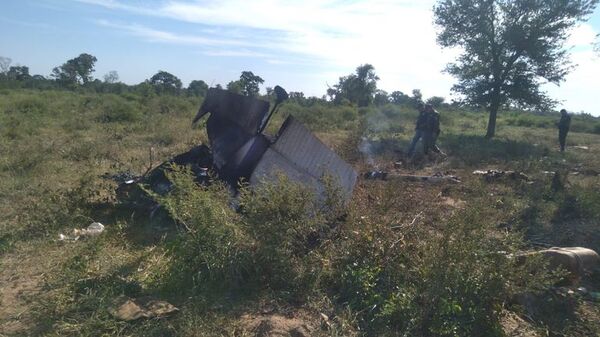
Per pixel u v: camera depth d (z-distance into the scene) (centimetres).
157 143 1154
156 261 430
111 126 1455
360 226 432
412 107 3262
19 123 1298
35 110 1714
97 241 453
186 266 396
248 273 394
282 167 523
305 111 2252
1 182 679
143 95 2894
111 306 339
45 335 311
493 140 1830
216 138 610
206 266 396
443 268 354
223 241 395
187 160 616
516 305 386
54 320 332
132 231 520
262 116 546
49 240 472
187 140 1166
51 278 390
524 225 613
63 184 702
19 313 340
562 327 371
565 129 1605
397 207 556
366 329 338
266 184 439
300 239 428
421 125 1201
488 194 724
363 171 916
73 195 577
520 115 4550
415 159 1145
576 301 400
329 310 357
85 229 512
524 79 2219
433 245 381
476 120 3647
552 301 395
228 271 385
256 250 395
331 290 387
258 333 321
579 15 2119
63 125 1400
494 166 1117
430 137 1200
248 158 535
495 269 357
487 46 2222
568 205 682
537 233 588
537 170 1054
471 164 1134
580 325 374
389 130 1948
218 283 384
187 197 431
